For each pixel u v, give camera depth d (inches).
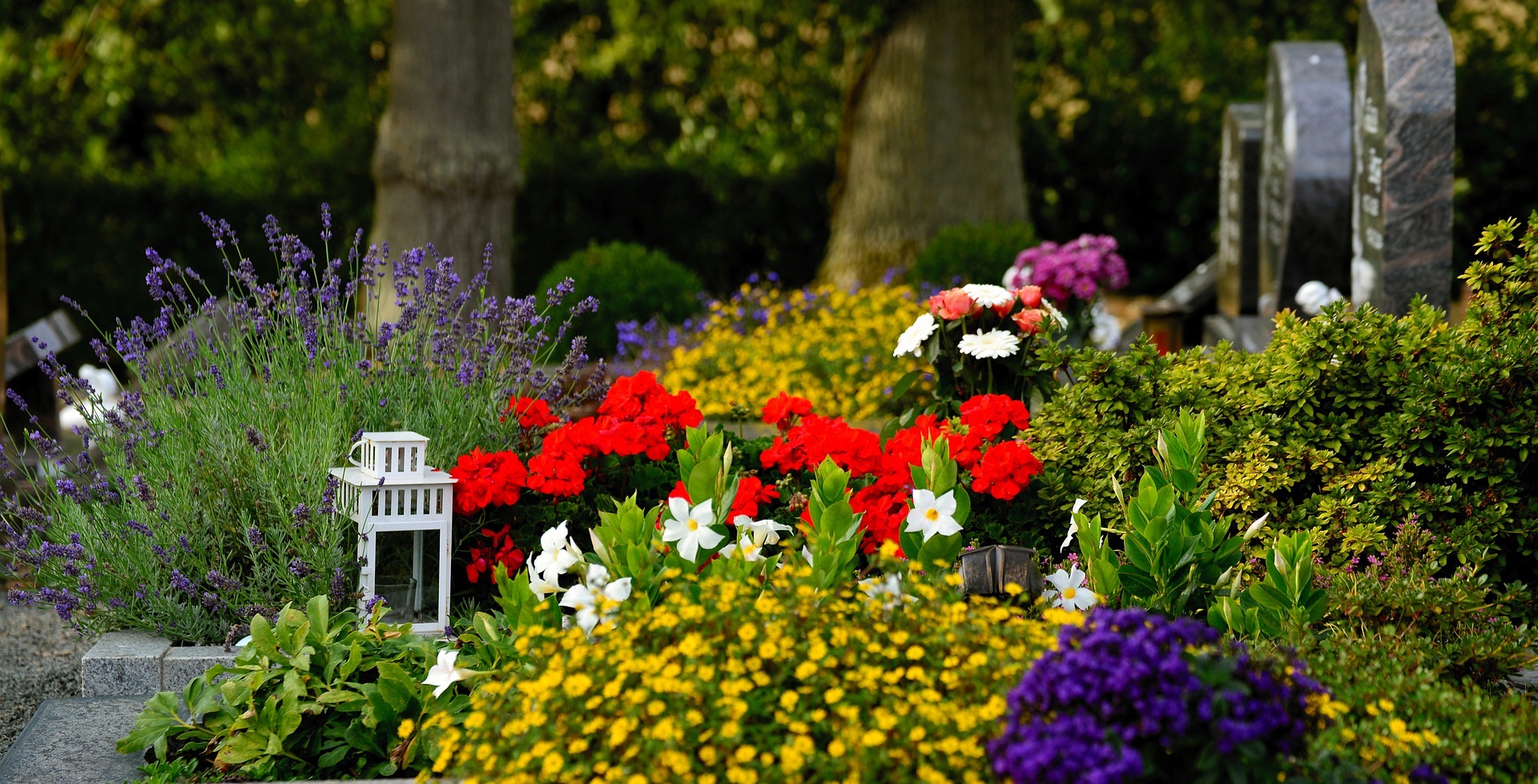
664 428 169.3
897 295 343.6
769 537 132.3
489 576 164.2
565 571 126.8
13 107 553.3
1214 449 160.7
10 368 312.0
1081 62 588.7
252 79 590.2
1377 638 119.3
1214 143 551.8
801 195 563.8
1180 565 123.3
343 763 122.0
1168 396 165.5
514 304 179.9
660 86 612.4
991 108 443.8
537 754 99.5
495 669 121.3
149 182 512.4
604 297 355.3
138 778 119.9
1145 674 88.0
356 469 152.3
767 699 102.5
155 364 180.1
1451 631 126.6
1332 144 319.6
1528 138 513.0
